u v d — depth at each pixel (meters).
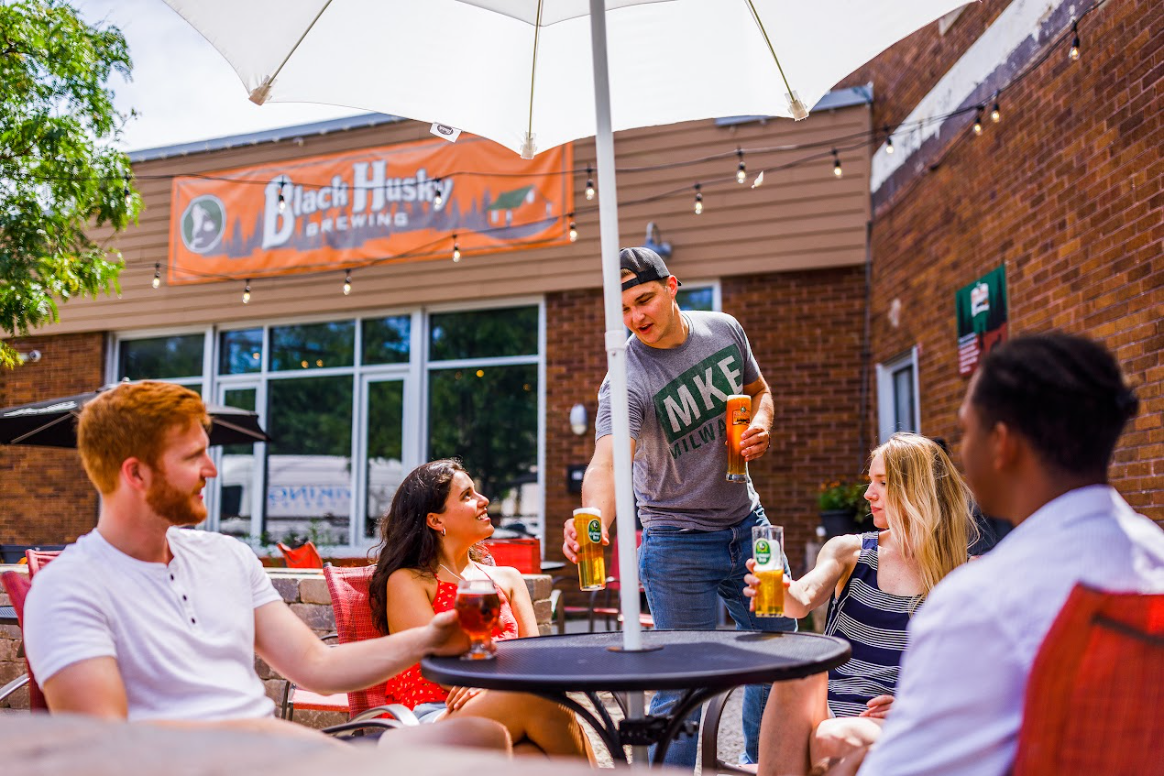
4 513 9.96
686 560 3.12
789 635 2.11
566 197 8.45
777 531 2.13
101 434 1.76
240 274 9.49
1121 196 4.28
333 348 9.30
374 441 9.02
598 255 8.37
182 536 1.91
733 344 3.18
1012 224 5.36
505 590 2.87
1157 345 4.00
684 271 8.09
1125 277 4.25
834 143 7.85
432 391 8.90
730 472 2.70
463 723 1.76
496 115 2.81
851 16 2.58
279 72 2.55
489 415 8.69
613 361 2.08
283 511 9.26
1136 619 1.07
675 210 8.16
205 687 1.78
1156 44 4.00
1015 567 1.15
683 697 1.79
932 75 6.52
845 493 6.95
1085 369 1.21
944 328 6.33
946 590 1.19
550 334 8.53
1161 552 1.17
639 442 3.16
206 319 9.62
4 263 6.37
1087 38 4.56
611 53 2.74
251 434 6.61
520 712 2.16
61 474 9.81
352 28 2.54
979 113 5.72
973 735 1.12
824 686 2.24
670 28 2.69
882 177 7.51
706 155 8.12
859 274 7.80
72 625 1.66
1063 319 4.80
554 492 8.34
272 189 9.44
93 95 6.70
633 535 2.00
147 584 1.78
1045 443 1.21
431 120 2.79
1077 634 1.07
